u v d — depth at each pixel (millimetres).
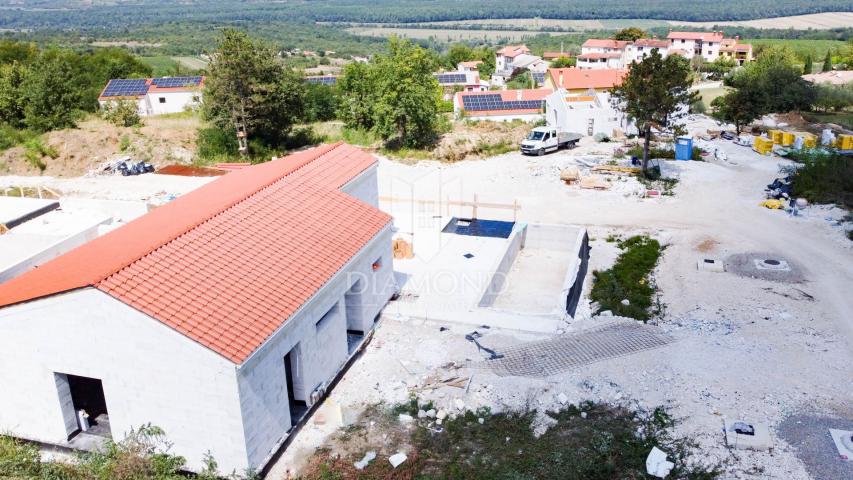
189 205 19562
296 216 19047
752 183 34875
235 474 14188
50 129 44312
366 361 18750
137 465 13531
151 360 13641
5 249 22109
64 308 13719
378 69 45094
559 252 28125
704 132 47094
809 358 18188
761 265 24734
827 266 24562
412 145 43375
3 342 14555
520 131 46281
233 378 13203
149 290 13906
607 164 38688
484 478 14094
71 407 15312
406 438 15523
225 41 41000
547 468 14328
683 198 32969
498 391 17062
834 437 14891
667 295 22844
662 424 15617
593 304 22469
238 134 42250
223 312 14219
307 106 51406
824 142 42281
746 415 15781
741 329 19938
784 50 100812
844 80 80438
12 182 38969
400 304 21766
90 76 73562
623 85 35750
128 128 45125
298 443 15461
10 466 13930
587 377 17484
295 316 15305
